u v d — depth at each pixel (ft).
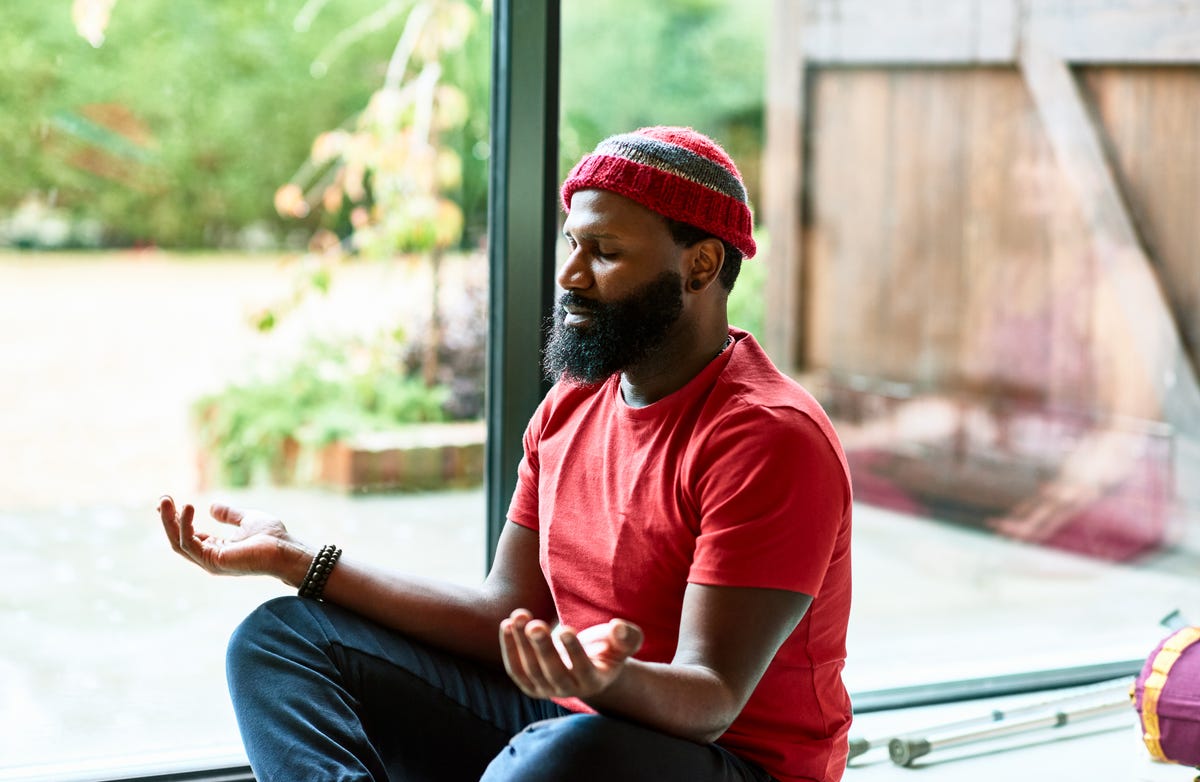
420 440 16.74
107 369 17.31
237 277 17.81
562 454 5.61
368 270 17.52
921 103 16.74
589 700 4.59
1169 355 14.42
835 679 5.31
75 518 14.51
